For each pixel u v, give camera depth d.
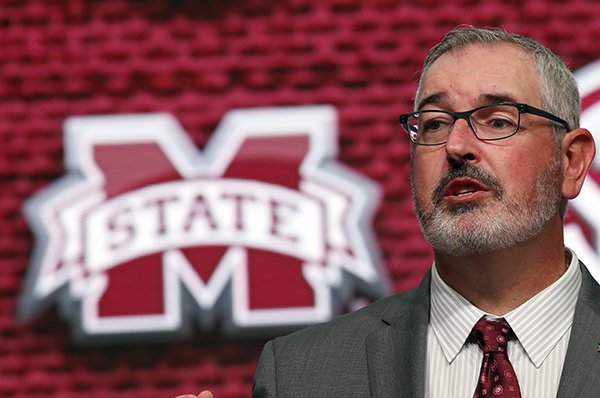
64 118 13.04
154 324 12.68
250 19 13.20
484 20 13.21
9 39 13.18
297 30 13.18
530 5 13.23
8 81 13.11
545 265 6.09
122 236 12.79
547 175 6.05
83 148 12.95
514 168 5.91
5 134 13.02
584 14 13.20
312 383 6.13
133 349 12.73
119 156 12.93
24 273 12.81
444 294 6.18
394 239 12.80
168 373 12.68
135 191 12.86
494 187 5.88
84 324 12.70
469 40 6.26
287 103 13.04
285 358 6.29
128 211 12.82
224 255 12.72
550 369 5.91
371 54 13.16
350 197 12.84
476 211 5.87
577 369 5.74
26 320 12.77
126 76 13.10
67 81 13.11
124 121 12.98
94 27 13.20
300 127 12.95
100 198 12.86
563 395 5.67
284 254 12.72
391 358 6.08
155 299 12.70
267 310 12.64
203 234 12.74
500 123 6.00
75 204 12.86
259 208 12.79
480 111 6.01
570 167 6.32
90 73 13.11
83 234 12.82
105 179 12.88
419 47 13.18
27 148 12.98
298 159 12.88
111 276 12.75
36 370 12.72
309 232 12.75
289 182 12.84
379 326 6.29
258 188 12.82
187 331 12.67
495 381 5.80
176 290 12.68
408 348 6.07
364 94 13.06
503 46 6.21
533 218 5.95
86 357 12.74
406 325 6.20
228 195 12.81
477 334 6.01
